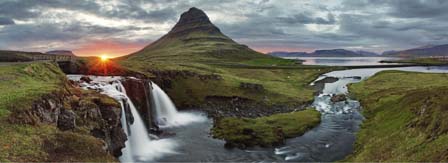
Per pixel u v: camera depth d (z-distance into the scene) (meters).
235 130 68.19
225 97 107.69
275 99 112.81
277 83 150.12
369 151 50.81
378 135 58.78
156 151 58.56
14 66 63.75
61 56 108.94
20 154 32.31
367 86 137.75
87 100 50.38
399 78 154.25
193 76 121.00
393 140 49.69
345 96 119.56
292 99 113.81
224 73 168.88
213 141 64.94
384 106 83.06
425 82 141.25
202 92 109.69
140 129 68.00
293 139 66.38
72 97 50.84
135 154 56.47
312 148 60.66
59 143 36.94
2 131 35.00
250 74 180.25
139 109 73.81
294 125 74.50
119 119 52.72
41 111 41.25
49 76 63.59
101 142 41.09
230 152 58.31
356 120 82.12
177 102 100.75
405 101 68.12
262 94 116.62
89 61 103.69
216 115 93.56
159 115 88.44
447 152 33.97
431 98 54.25
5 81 52.06
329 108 100.06
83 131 43.97
